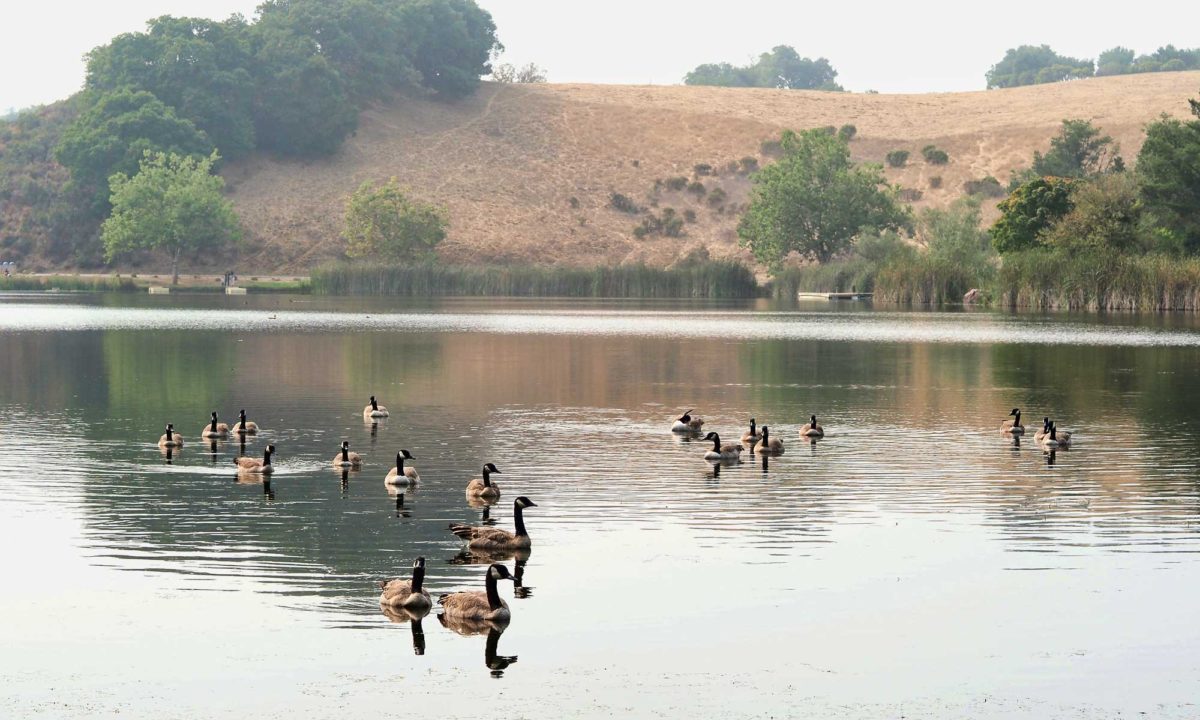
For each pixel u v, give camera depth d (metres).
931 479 34.00
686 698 18.47
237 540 27.02
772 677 19.27
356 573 24.59
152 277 174.25
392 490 32.44
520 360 66.88
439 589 23.52
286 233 191.12
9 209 195.38
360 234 173.38
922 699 18.44
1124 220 122.06
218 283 167.12
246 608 22.38
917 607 22.44
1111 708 18.11
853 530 28.00
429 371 61.28
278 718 17.77
